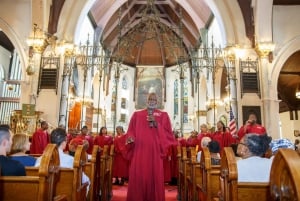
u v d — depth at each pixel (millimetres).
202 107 21734
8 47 19641
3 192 2172
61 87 12203
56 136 3947
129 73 27656
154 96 3965
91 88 19219
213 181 3322
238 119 11969
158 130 3818
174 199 7285
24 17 12836
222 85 18312
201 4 17359
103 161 5773
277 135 11781
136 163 3719
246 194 2131
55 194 3002
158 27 13680
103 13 19344
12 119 10211
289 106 18266
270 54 12492
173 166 9633
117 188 8648
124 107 26828
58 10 13102
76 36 13344
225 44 13148
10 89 18797
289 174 1559
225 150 2385
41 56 12266
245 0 13398
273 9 13109
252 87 12289
